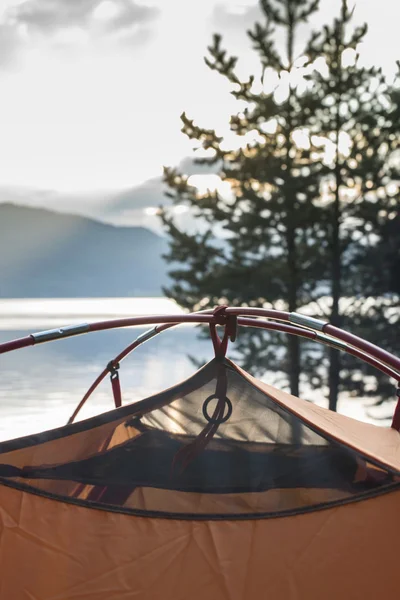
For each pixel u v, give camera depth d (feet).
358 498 7.89
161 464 8.14
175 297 47.37
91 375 66.90
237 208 45.98
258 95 43.55
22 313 266.36
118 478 7.99
